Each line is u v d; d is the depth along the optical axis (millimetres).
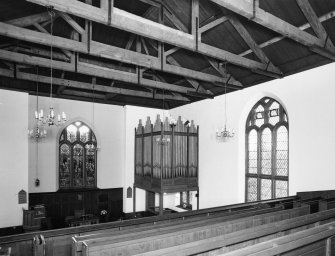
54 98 13750
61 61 10086
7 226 11523
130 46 10469
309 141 9180
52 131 13891
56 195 13898
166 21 9414
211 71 11695
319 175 8836
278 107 10828
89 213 14477
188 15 8742
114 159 15336
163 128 12430
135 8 9086
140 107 15570
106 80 13195
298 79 9578
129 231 5035
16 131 11883
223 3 5578
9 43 9594
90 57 11203
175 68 9773
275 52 9477
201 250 3609
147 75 13078
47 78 11109
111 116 15305
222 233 5328
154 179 12883
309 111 9195
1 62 10562
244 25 8633
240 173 11797
